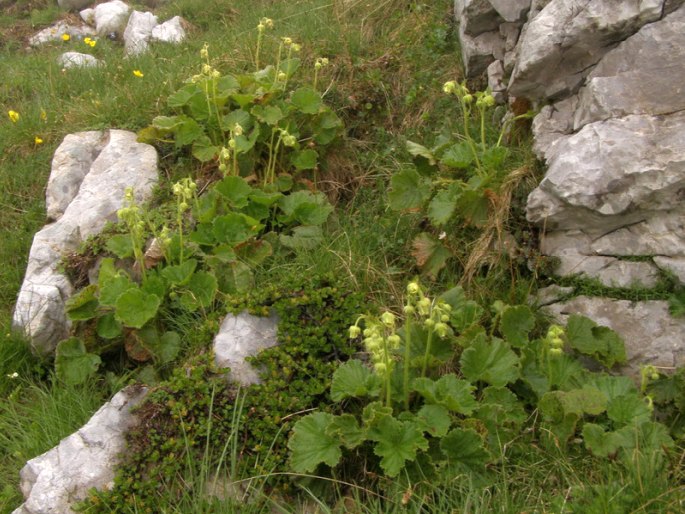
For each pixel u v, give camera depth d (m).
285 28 2.88
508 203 1.79
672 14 1.71
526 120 1.99
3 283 2.16
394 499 1.38
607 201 1.62
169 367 1.77
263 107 2.18
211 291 1.80
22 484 1.53
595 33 1.78
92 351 1.83
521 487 1.41
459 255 1.85
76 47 4.01
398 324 1.74
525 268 1.79
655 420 1.54
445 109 2.32
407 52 2.53
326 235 2.03
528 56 1.86
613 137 1.64
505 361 1.55
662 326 1.62
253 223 1.92
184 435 1.47
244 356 1.63
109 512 1.42
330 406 1.54
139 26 4.00
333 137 2.21
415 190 1.91
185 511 1.40
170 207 2.03
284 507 1.43
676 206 1.62
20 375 1.89
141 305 1.77
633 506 1.30
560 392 1.47
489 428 1.46
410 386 1.51
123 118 2.44
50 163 2.46
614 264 1.69
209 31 3.73
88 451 1.51
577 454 1.46
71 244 2.03
